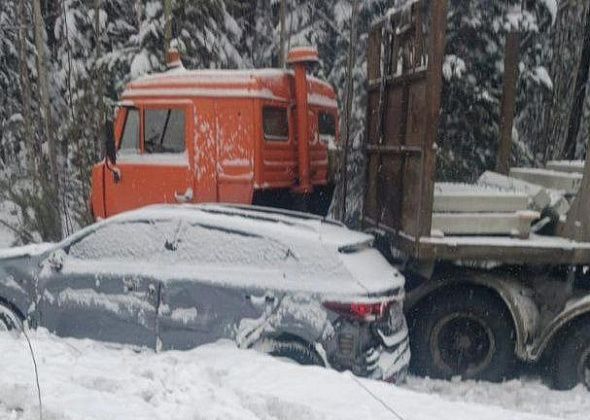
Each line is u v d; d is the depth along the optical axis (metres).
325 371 4.48
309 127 7.55
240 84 6.61
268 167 6.74
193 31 13.78
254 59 16.92
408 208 6.05
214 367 4.52
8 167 17.23
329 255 5.07
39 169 14.58
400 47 6.58
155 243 5.53
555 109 13.32
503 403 5.35
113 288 5.49
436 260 5.86
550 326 5.62
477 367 5.92
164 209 5.73
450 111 11.14
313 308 4.92
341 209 10.00
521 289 5.93
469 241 5.60
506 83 8.54
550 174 6.97
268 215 5.72
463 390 5.68
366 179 7.84
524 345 5.71
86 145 15.09
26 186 14.53
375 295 4.91
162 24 13.59
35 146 16.77
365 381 4.42
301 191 7.23
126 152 7.12
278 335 5.02
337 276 4.99
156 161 6.88
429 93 5.50
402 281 5.45
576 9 13.93
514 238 5.77
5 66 18.02
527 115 12.61
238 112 6.62
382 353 5.01
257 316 5.05
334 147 8.40
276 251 5.20
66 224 12.79
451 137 11.16
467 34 10.92
